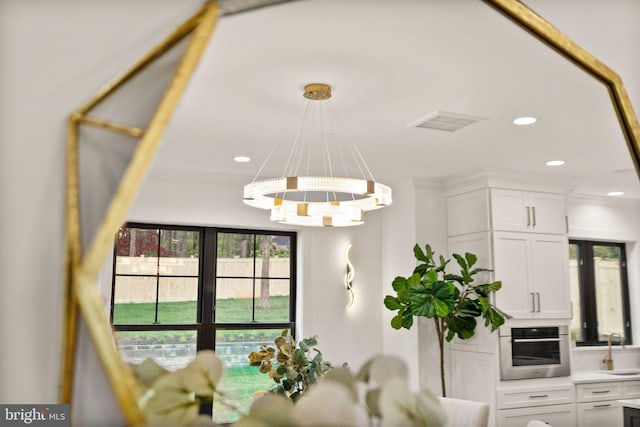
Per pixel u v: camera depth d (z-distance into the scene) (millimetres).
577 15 1483
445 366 4742
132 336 4188
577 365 5172
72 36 894
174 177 4324
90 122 864
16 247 831
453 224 4844
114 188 871
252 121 3162
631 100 1517
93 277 793
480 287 4215
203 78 2529
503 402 4312
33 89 865
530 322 4523
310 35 2086
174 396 899
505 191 4523
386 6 1879
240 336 4578
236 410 916
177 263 4422
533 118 3121
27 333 821
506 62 2359
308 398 791
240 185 4582
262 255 4770
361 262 5094
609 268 5621
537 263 4598
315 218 3262
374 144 3689
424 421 824
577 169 4324
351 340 4949
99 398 844
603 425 4727
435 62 2365
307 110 2986
